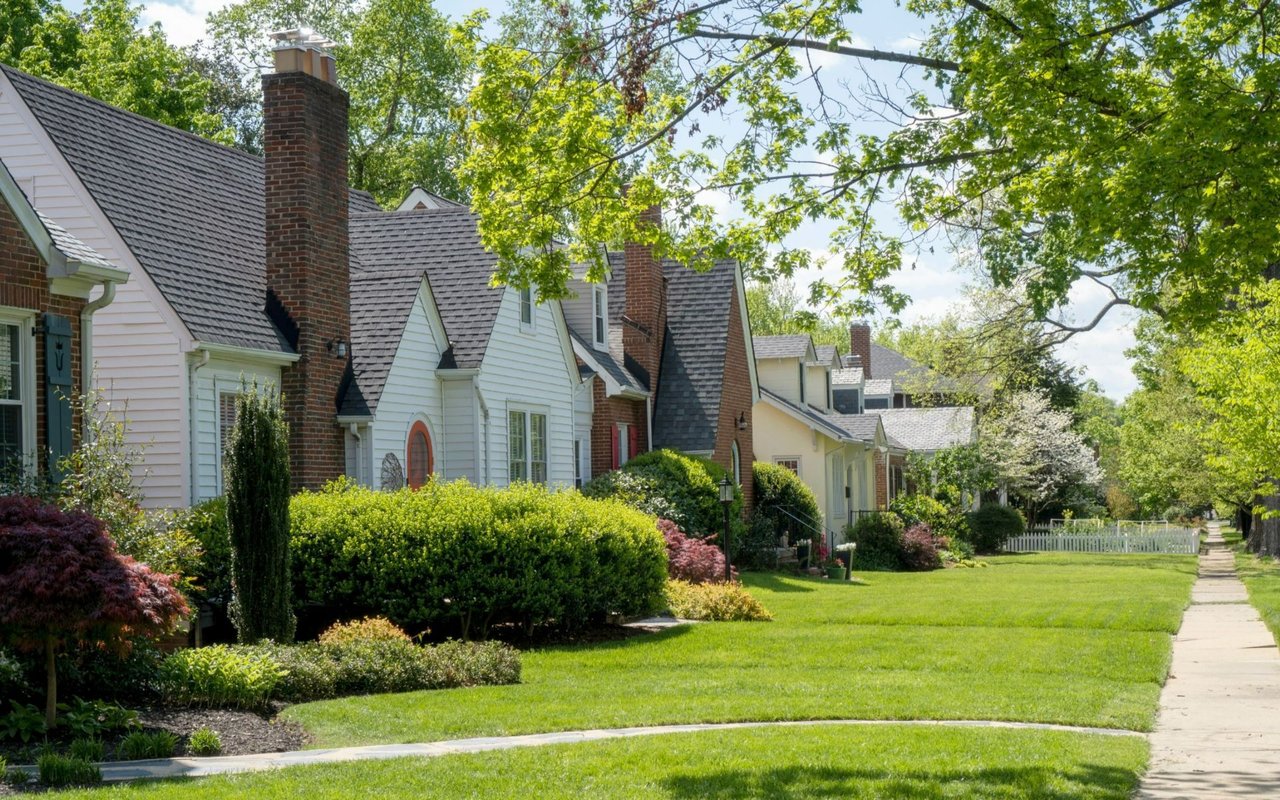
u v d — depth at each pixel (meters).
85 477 13.90
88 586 10.69
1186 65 12.32
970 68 12.85
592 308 32.66
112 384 18.70
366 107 48.16
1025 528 56.44
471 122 14.36
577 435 31.06
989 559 48.34
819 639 19.50
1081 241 13.09
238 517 15.05
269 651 13.98
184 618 12.67
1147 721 12.72
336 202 21.86
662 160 15.04
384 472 22.06
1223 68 12.95
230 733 11.45
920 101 14.61
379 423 21.91
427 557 18.23
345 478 20.03
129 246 18.72
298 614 18.75
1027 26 12.53
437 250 26.05
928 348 38.94
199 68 47.03
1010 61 12.39
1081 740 11.49
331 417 21.31
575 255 15.75
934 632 20.67
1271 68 11.79
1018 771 9.77
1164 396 49.69
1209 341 20.39
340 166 22.06
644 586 20.95
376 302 23.36
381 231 26.69
